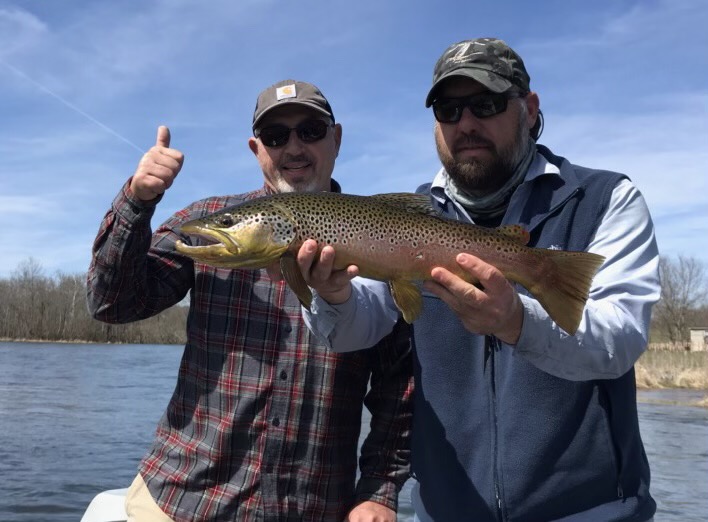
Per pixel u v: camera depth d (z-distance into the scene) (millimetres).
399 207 969
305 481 1126
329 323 1017
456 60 1033
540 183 1059
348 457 1187
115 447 4609
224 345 1146
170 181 1037
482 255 923
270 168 1301
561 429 950
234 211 956
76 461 4125
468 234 935
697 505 3242
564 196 1011
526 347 845
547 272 888
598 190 995
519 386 972
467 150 1042
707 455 4613
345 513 1178
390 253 939
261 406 1121
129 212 1054
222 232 941
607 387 961
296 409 1128
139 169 1032
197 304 1187
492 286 795
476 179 1048
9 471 3822
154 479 1134
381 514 1146
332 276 946
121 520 1341
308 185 1296
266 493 1098
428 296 1067
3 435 4965
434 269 808
